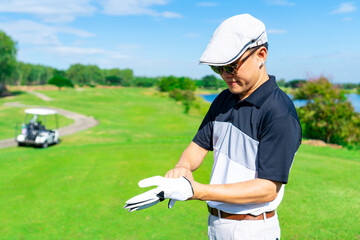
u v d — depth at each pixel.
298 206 4.82
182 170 1.40
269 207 1.32
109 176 7.27
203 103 56.47
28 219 4.97
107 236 4.26
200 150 1.56
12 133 27.66
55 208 5.40
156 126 30.05
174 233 4.12
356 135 16.62
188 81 90.75
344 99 17.25
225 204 1.35
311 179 6.14
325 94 17.09
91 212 5.14
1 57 70.19
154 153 9.77
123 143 12.16
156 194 1.08
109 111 45.66
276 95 1.23
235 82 1.22
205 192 1.14
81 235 4.36
